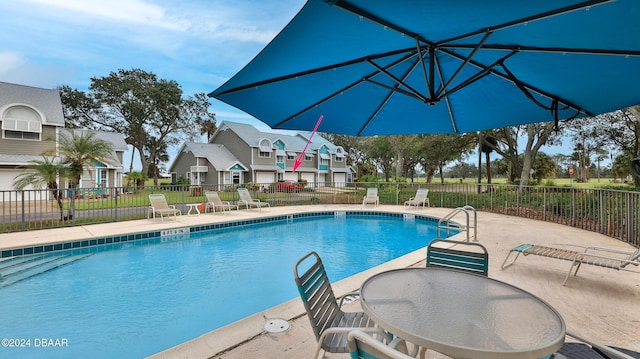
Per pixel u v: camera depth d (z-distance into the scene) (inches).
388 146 1154.0
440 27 76.7
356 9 66.2
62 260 231.8
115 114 1196.5
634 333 100.9
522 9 66.8
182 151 1146.7
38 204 558.3
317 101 117.0
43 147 658.8
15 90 678.5
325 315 81.0
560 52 85.0
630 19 67.1
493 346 50.6
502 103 122.7
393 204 529.7
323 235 328.8
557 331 55.5
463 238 243.4
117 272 206.2
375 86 112.7
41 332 129.6
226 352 90.2
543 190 339.9
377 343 45.1
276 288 180.2
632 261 128.6
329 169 1316.4
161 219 351.6
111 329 132.3
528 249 160.7
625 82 97.6
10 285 181.0
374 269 166.2
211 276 199.9
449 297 69.6
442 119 140.7
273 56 81.0
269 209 453.7
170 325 136.2
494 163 1085.8
